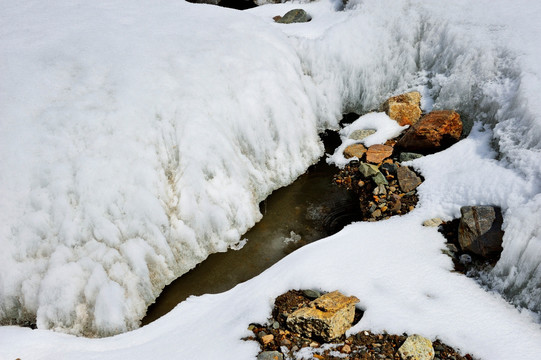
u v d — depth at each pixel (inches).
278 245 208.5
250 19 304.0
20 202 177.5
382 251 174.1
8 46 238.1
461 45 255.4
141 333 159.9
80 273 172.7
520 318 141.4
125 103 210.8
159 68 234.1
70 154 190.2
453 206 190.2
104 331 165.9
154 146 206.8
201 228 203.9
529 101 196.5
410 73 285.0
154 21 282.5
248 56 260.2
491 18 265.4
